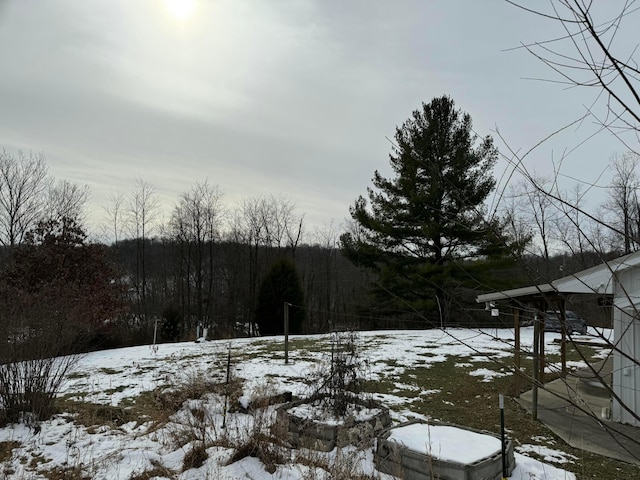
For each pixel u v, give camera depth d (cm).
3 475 527
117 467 540
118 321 1730
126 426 710
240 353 1416
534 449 651
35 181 2633
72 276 1505
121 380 1058
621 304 705
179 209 3444
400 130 2066
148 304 3281
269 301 2369
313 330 3372
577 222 185
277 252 3800
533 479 539
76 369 1170
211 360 1291
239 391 829
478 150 1834
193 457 526
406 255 2117
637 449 643
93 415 740
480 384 1033
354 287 2984
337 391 714
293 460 536
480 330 242
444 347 1534
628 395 737
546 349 1544
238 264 3619
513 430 732
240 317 3534
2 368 681
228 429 640
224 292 3572
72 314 776
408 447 542
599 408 835
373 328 2456
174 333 2150
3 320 695
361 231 2295
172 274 3522
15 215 2505
